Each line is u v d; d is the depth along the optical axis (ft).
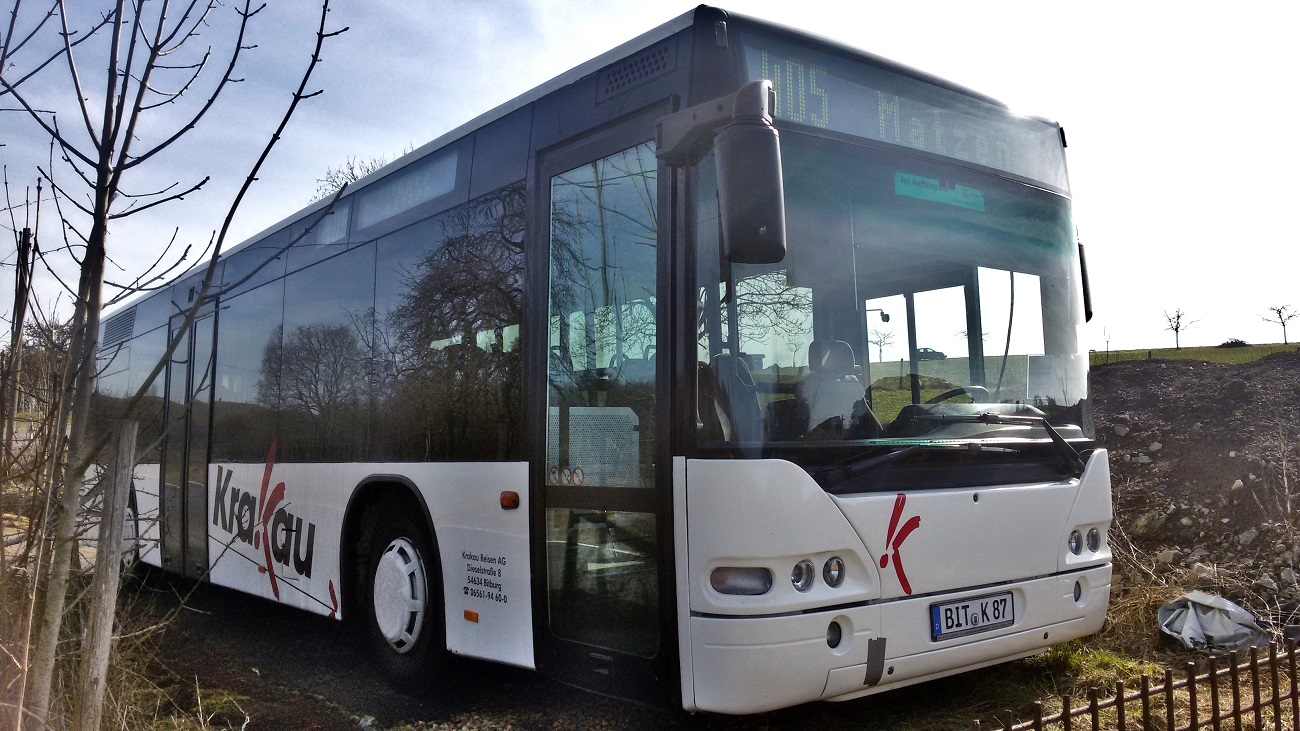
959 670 14.44
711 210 13.56
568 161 16.08
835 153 14.88
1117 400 34.01
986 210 16.78
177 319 31.22
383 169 21.53
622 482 14.32
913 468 14.12
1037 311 17.20
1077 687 16.83
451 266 18.63
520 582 16.03
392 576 19.19
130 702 14.74
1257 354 51.90
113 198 9.50
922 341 15.44
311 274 23.75
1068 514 15.84
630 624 14.05
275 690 19.33
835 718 15.79
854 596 13.23
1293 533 21.94
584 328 15.37
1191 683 11.93
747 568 12.83
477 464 17.22
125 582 16.12
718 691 12.74
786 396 13.44
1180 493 25.81
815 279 14.33
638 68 15.03
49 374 11.04
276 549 23.79
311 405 22.93
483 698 18.19
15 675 10.85
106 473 10.35
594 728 16.06
